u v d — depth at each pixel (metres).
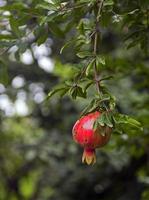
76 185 8.03
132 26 3.02
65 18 2.75
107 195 8.12
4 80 3.12
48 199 8.54
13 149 8.11
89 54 2.41
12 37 3.02
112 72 4.30
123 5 3.00
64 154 7.62
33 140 7.66
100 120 2.15
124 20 2.99
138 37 3.03
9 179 9.50
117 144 4.47
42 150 7.37
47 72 7.94
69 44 2.51
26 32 3.03
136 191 7.81
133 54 6.44
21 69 7.82
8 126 8.56
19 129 8.62
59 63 6.13
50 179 8.27
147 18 2.97
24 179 9.62
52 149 7.31
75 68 2.42
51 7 2.60
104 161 6.64
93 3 2.58
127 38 3.05
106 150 4.57
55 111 7.87
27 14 2.92
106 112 2.18
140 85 4.59
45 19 2.60
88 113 2.23
